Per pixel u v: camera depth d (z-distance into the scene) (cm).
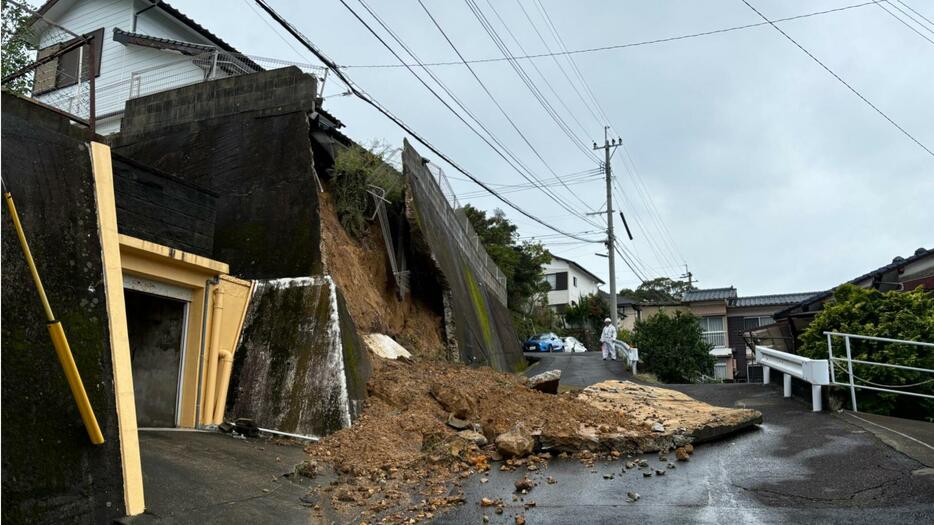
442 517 634
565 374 1984
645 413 1052
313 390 922
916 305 1239
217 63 1625
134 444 571
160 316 950
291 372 946
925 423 988
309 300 1007
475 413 986
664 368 1969
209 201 985
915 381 1132
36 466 494
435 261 1509
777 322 2159
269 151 1292
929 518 569
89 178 641
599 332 4522
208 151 1355
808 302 2025
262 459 770
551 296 5053
